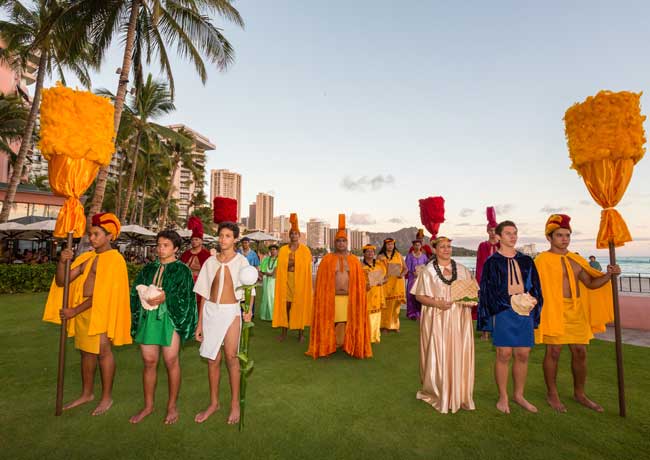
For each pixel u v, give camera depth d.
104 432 3.08
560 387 4.25
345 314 5.70
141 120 26.19
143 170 36.38
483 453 2.81
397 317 7.65
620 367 3.50
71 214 3.49
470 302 3.61
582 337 3.67
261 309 9.18
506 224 3.70
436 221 5.01
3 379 4.38
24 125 24.92
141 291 3.18
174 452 2.79
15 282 12.76
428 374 3.77
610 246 3.62
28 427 3.16
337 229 5.86
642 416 3.45
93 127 3.62
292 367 5.06
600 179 3.66
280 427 3.22
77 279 3.64
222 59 15.91
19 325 7.55
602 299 3.85
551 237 3.87
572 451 2.84
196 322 3.46
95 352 3.41
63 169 3.51
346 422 3.33
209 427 3.20
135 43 15.62
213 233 68.25
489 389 4.23
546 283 3.72
